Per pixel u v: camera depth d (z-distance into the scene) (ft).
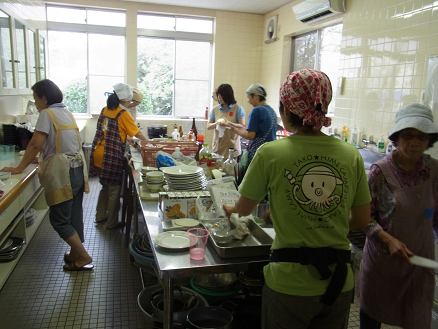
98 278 9.02
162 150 9.43
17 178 8.59
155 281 8.87
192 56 22.02
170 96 22.20
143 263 7.75
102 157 11.55
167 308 4.87
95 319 7.39
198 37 21.67
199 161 9.87
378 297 5.35
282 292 3.81
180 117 22.56
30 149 8.36
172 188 6.82
